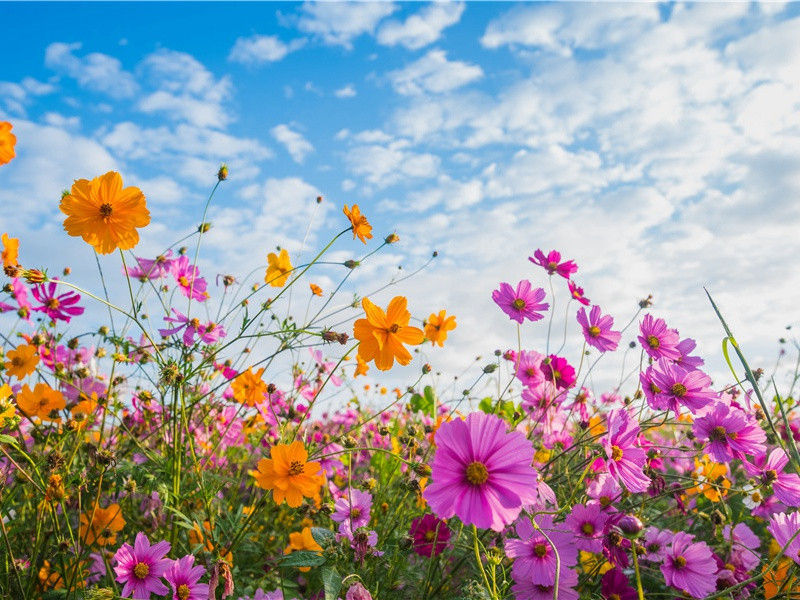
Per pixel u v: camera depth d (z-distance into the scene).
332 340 0.67
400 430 1.11
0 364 0.69
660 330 0.74
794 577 0.54
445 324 0.89
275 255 0.81
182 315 0.74
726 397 0.68
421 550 0.65
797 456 0.41
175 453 0.65
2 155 0.50
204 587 0.58
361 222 0.79
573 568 0.62
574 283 0.87
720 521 0.70
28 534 0.69
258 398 0.76
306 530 0.67
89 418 0.72
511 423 0.75
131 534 0.74
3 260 0.74
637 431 0.56
